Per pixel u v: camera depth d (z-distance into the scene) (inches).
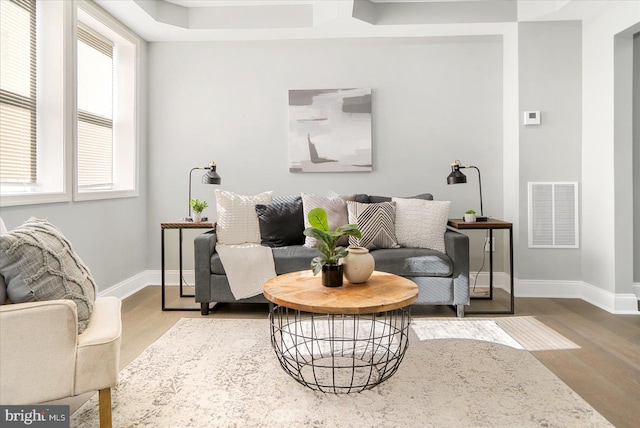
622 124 122.5
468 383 75.1
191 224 125.2
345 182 153.2
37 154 104.5
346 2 130.4
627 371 80.7
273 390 72.5
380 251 119.4
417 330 104.9
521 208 139.9
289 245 130.8
